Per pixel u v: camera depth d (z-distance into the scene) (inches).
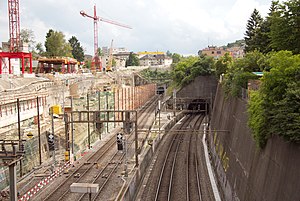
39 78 2249.0
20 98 1499.8
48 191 1070.4
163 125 2496.3
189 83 3351.4
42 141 1444.4
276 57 690.8
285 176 576.4
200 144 2047.2
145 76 5570.9
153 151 1813.5
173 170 1472.7
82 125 1955.0
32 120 1646.2
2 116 1358.3
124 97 3056.1
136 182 1211.2
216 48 6264.8
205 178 1332.4
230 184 1020.5
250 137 874.1
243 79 1229.1
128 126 1342.3
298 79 641.6
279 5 1138.7
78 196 1033.5
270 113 670.5
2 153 674.8
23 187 1077.8
